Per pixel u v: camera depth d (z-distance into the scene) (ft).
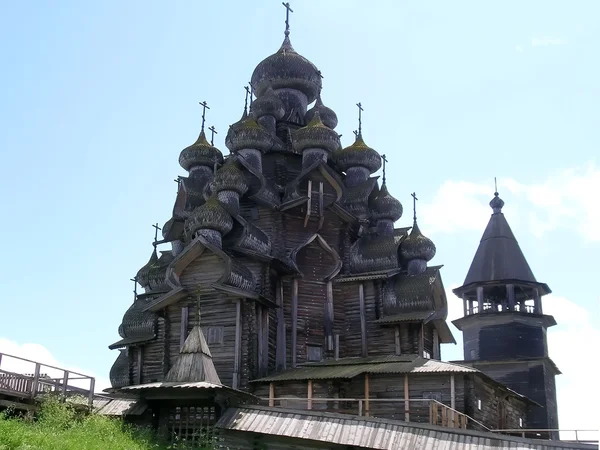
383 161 173.47
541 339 170.50
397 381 125.29
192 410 108.37
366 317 149.59
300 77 180.24
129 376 161.17
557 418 173.68
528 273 175.83
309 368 135.95
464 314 177.47
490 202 187.32
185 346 110.93
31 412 100.32
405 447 89.51
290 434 95.91
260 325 138.21
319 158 161.27
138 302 168.96
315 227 155.74
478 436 87.71
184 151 172.96
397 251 154.20
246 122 162.40
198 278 138.92
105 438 93.40
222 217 141.69
